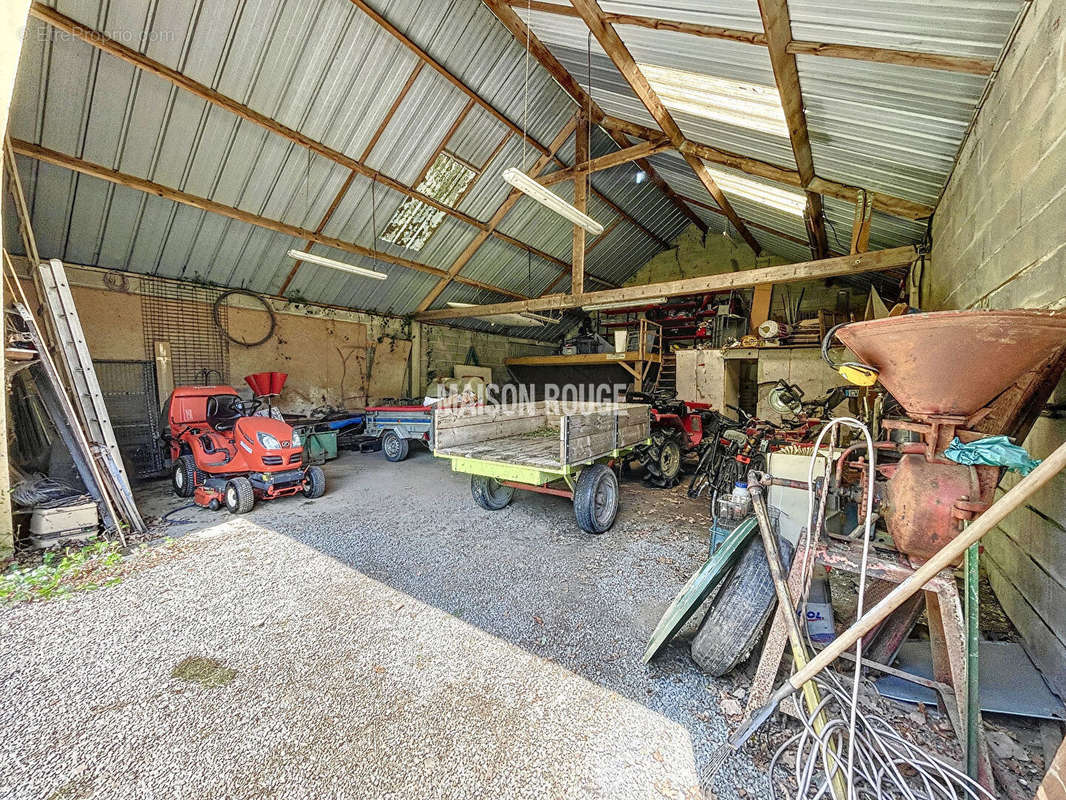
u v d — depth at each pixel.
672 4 2.37
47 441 3.50
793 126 2.86
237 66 3.77
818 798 1.09
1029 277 1.68
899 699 1.52
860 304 8.01
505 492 3.92
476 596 2.33
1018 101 1.77
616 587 2.44
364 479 4.97
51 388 3.20
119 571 2.58
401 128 4.93
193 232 5.09
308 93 4.22
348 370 7.48
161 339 5.42
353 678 1.68
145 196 4.48
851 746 1.10
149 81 3.64
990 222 2.09
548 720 1.48
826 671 1.42
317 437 5.84
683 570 2.66
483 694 1.61
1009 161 1.86
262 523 3.43
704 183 5.46
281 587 2.40
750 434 4.04
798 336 6.79
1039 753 1.31
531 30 4.09
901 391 1.37
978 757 1.15
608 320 10.45
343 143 4.82
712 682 1.68
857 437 3.47
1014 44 1.77
